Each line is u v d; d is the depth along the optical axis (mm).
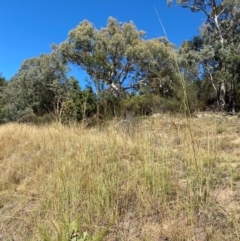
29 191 3148
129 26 25672
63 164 3238
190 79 4137
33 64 20969
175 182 2705
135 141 3652
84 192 2746
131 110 4398
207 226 2055
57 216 2418
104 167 3047
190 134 2764
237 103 18688
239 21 21047
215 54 19250
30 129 6688
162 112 4055
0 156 5047
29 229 2426
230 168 2846
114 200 2512
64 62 24516
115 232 2201
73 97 4117
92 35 24391
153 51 19875
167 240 2014
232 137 5023
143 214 2334
